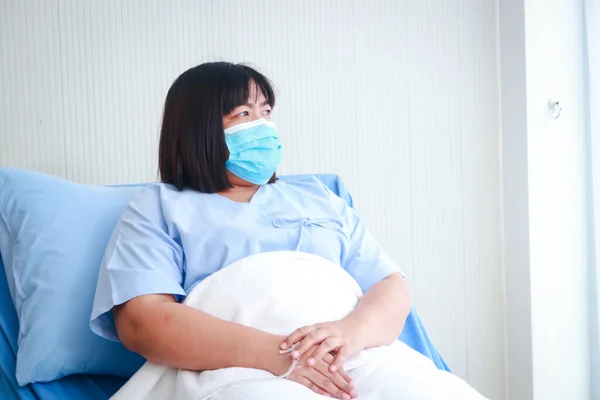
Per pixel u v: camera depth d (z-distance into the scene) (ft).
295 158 7.07
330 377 3.55
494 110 7.72
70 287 4.50
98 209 4.97
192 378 3.62
